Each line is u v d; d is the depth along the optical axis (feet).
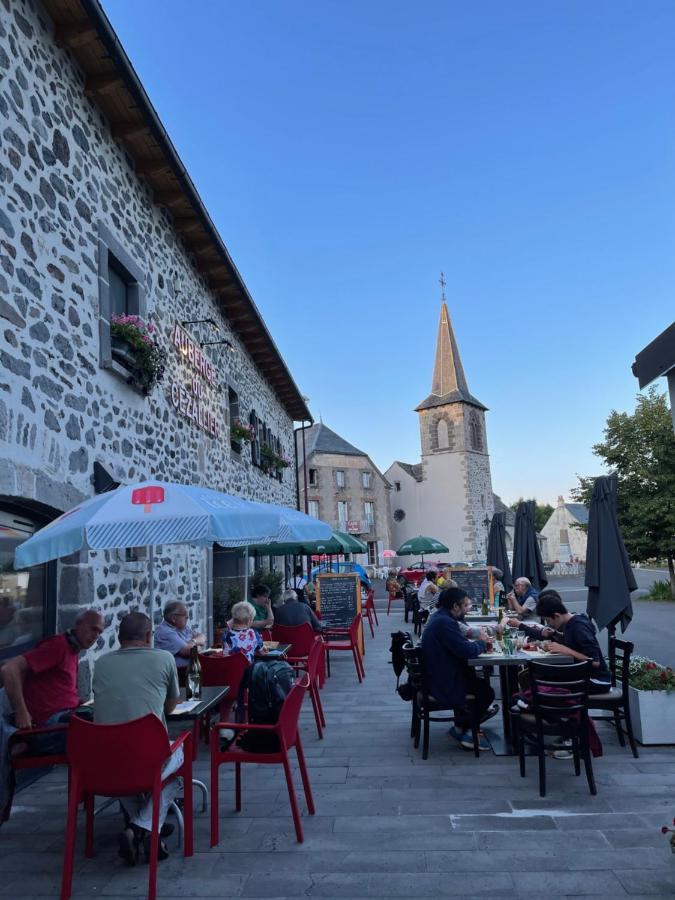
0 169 15.80
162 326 27.89
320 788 15.48
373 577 137.28
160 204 27.78
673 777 15.49
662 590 76.33
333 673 31.91
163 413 27.35
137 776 10.91
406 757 17.81
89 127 21.24
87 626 15.12
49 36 18.71
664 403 73.31
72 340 19.12
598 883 10.65
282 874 11.28
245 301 39.14
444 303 159.63
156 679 12.50
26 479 16.15
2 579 16.30
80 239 20.10
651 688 18.15
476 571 40.04
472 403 153.07
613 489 20.65
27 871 11.78
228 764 17.65
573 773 15.96
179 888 10.91
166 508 13.50
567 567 185.37
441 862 11.52
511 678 18.53
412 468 159.33
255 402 50.42
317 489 134.82
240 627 21.65
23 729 13.51
